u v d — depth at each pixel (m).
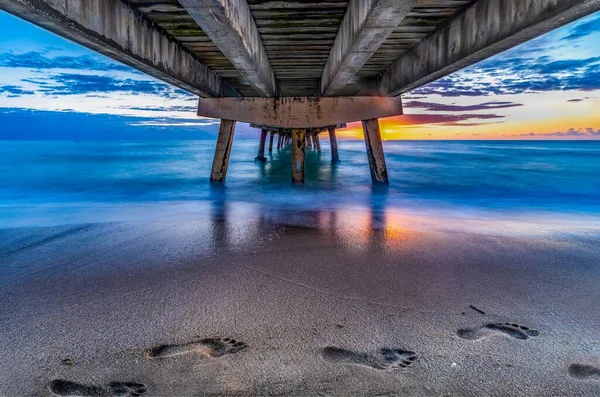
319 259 3.73
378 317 2.54
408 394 1.79
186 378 1.90
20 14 2.42
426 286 3.08
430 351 2.14
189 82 5.46
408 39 4.76
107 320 2.48
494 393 1.80
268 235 4.68
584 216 6.70
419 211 6.90
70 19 2.67
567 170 14.60
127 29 3.49
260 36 4.50
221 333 2.33
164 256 3.82
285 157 25.03
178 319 2.50
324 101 7.56
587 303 2.78
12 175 12.92
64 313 2.58
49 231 4.88
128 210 6.67
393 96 7.39
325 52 5.32
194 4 2.39
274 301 2.78
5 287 3.01
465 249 4.10
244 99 7.62
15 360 2.05
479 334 2.33
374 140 9.04
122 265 3.54
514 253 3.97
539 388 1.84
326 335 2.31
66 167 15.96
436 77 4.77
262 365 2.01
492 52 3.42
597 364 2.03
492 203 8.09
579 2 2.23
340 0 3.31
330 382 1.87
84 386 1.85
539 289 3.03
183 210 6.65
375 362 2.04
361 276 3.29
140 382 1.88
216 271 3.39
